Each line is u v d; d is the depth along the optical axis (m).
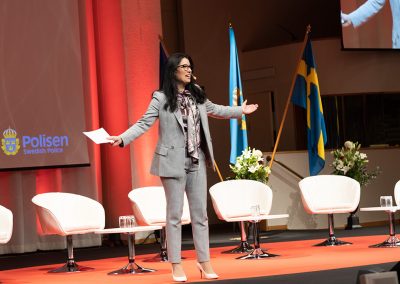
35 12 10.25
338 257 7.02
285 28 17.31
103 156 11.48
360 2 14.67
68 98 10.46
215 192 7.91
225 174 16.05
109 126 11.38
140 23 11.41
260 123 16.55
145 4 11.48
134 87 11.29
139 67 11.35
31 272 7.59
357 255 7.11
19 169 9.91
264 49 16.33
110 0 11.45
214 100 16.11
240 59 16.73
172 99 5.58
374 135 16.47
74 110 10.51
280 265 6.58
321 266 6.30
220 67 16.23
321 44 15.51
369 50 14.80
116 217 11.34
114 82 11.38
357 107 16.34
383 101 16.53
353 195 8.43
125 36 11.29
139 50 11.37
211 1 16.27
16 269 8.09
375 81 15.50
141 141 11.27
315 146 11.66
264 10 17.08
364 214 12.85
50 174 10.51
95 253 9.82
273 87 16.23
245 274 5.99
